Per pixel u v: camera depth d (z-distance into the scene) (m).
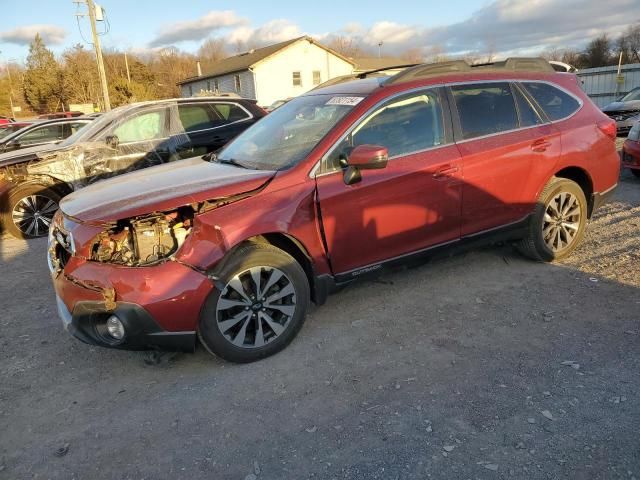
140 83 64.00
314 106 4.28
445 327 3.82
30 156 7.24
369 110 3.85
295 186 3.52
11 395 3.28
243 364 3.47
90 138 7.47
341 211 3.65
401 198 3.85
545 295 4.24
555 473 2.39
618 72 23.58
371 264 3.89
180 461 2.62
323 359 3.48
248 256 3.33
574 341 3.51
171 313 3.15
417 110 4.03
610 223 6.00
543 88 4.71
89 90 54.72
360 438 2.70
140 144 7.60
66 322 3.30
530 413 2.81
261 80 41.75
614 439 2.58
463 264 4.99
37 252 6.59
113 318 3.13
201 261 3.20
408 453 2.57
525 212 4.54
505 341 3.57
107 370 3.53
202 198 3.25
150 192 3.42
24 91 65.62
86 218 3.22
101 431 2.88
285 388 3.18
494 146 4.25
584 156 4.74
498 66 4.58
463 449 2.57
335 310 4.19
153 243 3.22
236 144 4.59
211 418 2.94
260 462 2.58
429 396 3.01
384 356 3.47
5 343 3.98
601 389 2.98
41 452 2.74
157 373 3.45
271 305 3.50
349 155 3.52
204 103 8.04
